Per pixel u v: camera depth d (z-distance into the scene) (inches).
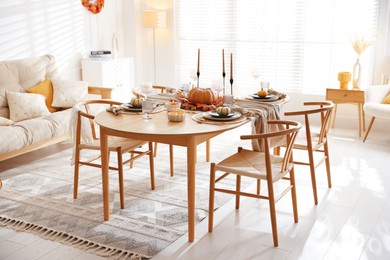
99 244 112.6
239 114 126.3
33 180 154.9
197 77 150.1
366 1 209.6
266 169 109.4
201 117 123.9
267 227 121.6
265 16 232.7
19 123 165.9
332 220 125.6
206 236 116.9
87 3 231.8
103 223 124.0
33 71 192.2
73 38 227.1
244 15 237.8
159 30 260.4
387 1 205.0
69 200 138.7
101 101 148.6
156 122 120.0
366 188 147.7
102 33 245.9
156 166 168.1
